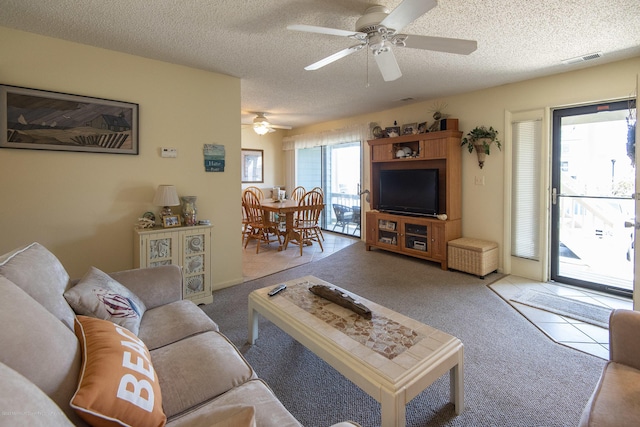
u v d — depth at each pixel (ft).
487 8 6.70
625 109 10.07
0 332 2.50
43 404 2.03
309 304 6.48
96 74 8.74
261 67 10.36
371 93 13.69
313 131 22.08
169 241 9.29
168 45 8.62
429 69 10.59
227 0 6.44
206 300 9.99
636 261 7.55
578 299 10.18
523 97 11.97
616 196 10.54
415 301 10.04
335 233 22.18
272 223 17.53
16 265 3.90
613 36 8.06
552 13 6.93
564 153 11.42
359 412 5.45
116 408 2.85
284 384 6.15
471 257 12.42
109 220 9.19
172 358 4.40
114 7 6.70
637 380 3.79
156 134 9.82
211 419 2.47
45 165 8.22
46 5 6.61
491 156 13.02
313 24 7.45
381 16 6.18
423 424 5.13
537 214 11.94
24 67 7.80
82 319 3.84
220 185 11.23
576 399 5.68
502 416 5.30
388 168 16.92
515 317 8.93
